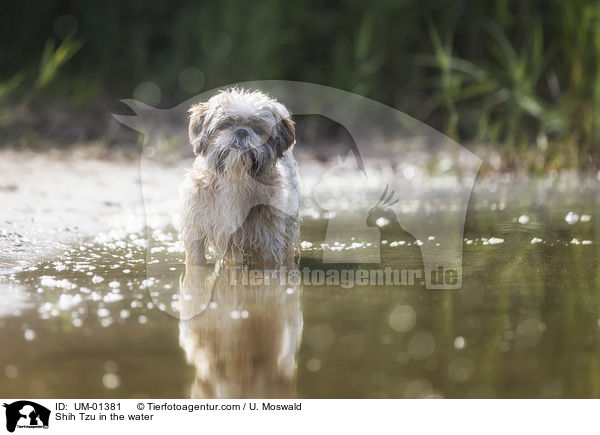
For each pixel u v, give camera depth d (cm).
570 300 1096
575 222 1772
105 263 1351
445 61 2909
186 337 937
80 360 852
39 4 3884
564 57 3059
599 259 1367
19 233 1543
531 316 1017
